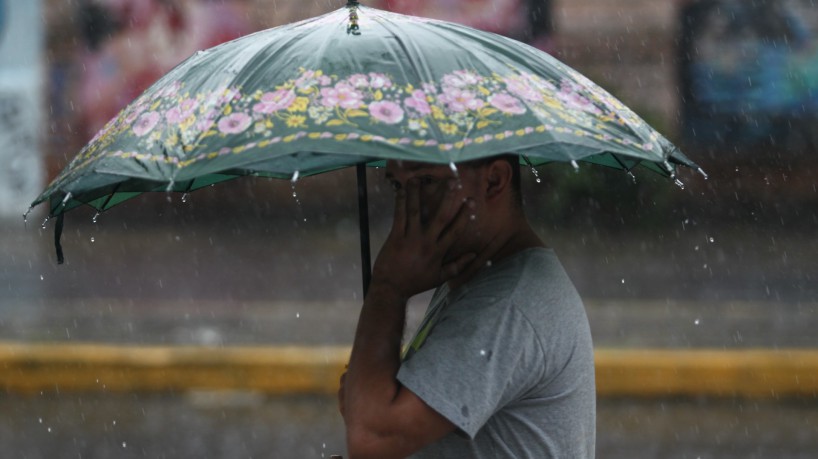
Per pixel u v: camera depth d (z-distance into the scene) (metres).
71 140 55.41
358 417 7.23
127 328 32.66
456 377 7.24
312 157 7.08
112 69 54.97
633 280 39.50
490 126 6.96
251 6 54.16
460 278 8.16
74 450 23.97
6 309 35.25
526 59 7.85
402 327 7.52
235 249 46.44
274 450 24.02
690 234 49.06
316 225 52.38
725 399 27.89
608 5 53.22
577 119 7.38
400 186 7.82
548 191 49.72
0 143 55.19
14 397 28.36
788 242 47.28
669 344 30.42
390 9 53.31
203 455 23.64
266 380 28.64
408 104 6.99
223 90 7.29
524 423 7.59
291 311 34.94
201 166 6.84
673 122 54.00
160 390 28.77
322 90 7.09
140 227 52.47
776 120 54.31
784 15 53.84
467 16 53.38
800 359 28.20
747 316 33.91
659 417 26.38
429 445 7.73
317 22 7.99
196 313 34.72
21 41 54.97
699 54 54.03
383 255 7.67
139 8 54.50
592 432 8.09
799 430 25.27
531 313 7.48
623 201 49.22
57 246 8.71
